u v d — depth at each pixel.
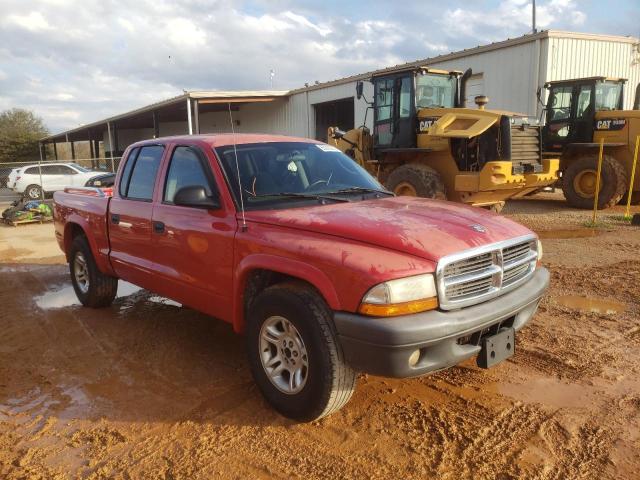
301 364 3.46
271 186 4.27
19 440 3.50
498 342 3.51
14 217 14.45
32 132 65.19
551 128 14.41
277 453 3.26
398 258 3.13
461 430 3.45
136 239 5.05
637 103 14.55
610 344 4.75
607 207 13.52
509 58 16.53
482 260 3.42
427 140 11.70
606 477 2.96
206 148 4.42
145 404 3.91
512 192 11.02
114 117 34.59
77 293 6.41
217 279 4.11
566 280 6.79
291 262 3.44
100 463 3.22
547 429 3.43
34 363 4.73
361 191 4.61
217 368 4.50
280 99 27.17
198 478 3.05
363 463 3.13
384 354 3.02
